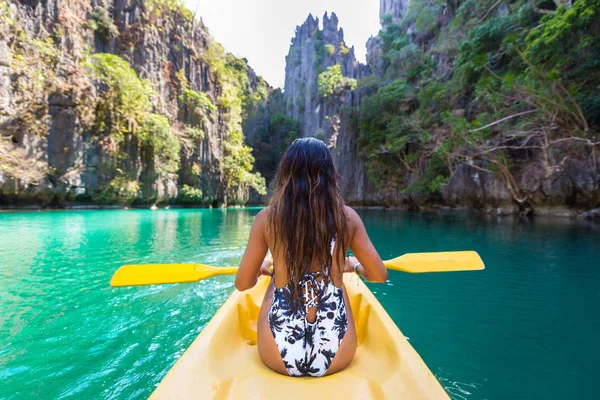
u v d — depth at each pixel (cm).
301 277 118
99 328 277
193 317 302
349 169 3647
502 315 311
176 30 3297
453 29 2620
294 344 119
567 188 1341
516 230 927
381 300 357
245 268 125
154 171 2656
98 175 2264
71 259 544
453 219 1419
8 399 181
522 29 1658
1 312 312
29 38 1983
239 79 5466
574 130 1206
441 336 267
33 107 1939
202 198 3288
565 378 206
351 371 128
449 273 469
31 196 1914
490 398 187
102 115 2288
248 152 4391
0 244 687
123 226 1081
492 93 1337
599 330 276
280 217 116
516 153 1677
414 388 115
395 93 2938
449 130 1670
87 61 2256
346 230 120
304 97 7156
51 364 220
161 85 3034
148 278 199
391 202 2984
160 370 213
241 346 163
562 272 459
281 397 108
